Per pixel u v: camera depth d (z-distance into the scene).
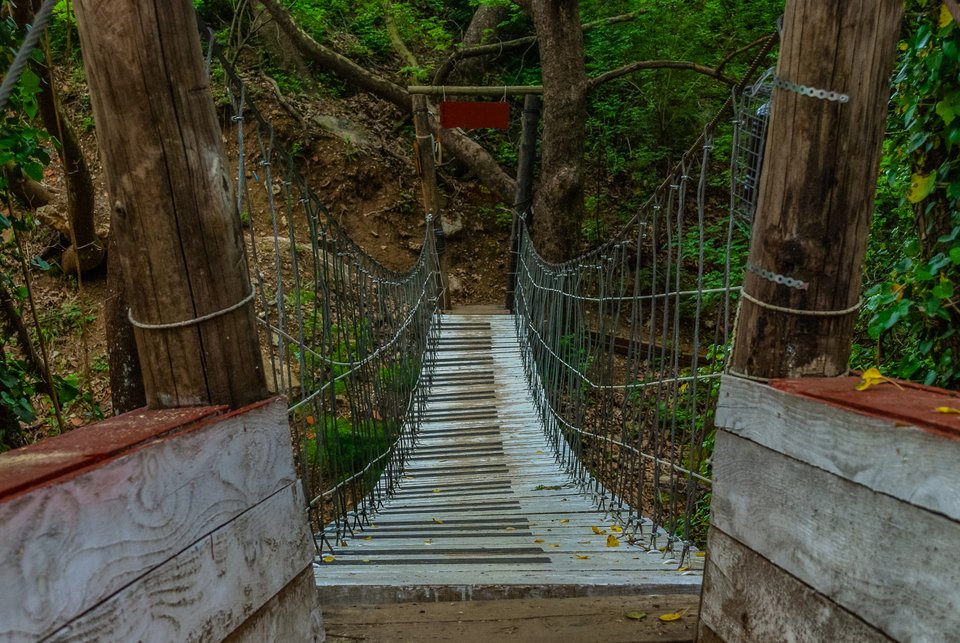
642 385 2.98
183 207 1.38
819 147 1.48
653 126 10.66
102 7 1.29
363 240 9.83
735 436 1.61
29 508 0.89
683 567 2.46
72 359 6.58
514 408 6.36
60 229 7.20
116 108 1.33
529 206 9.36
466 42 11.31
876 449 1.18
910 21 3.01
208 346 1.43
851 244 1.52
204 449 1.28
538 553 2.79
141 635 1.09
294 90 10.53
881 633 1.17
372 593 2.27
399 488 4.63
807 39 1.46
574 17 8.33
